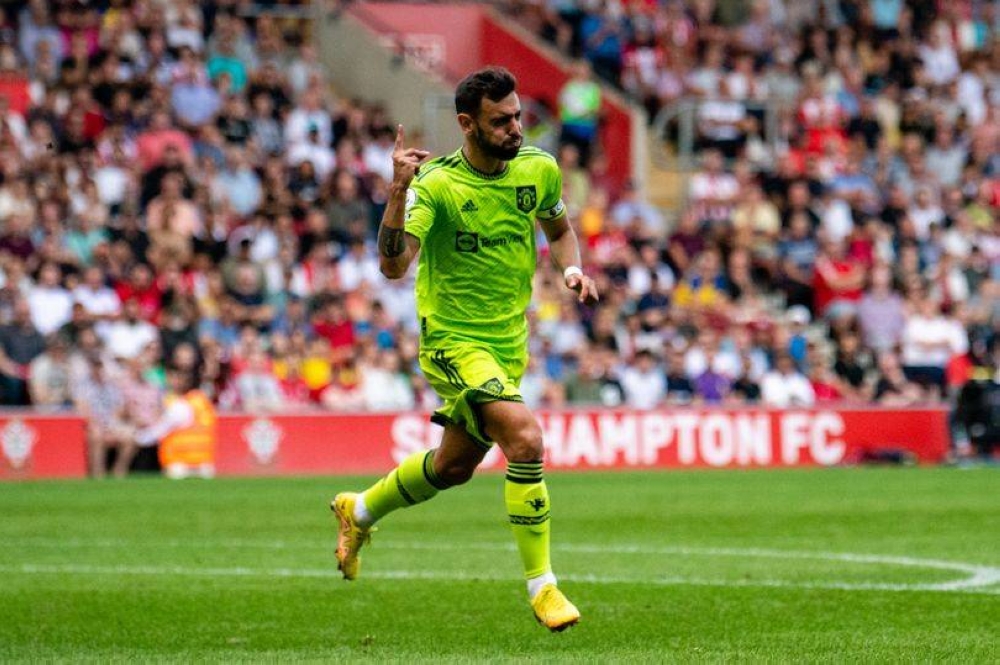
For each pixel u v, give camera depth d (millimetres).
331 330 57406
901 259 67500
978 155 78312
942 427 59625
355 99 73875
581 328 60594
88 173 59906
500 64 78875
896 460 57844
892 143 81312
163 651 18422
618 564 26812
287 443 52781
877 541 30375
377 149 68438
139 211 60500
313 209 61844
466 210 19359
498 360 19641
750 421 57594
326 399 54500
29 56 65688
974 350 65000
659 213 74000
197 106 65250
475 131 19078
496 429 18719
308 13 75750
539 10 79688
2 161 58250
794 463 57906
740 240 68188
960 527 33031
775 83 79188
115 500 40219
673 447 56625
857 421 58781
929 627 19688
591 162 73000
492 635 19500
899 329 64562
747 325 61844
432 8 78688
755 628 19750
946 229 72750
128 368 51906
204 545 30000
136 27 66938
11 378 51312
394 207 18359
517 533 18422
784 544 29938
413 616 21109
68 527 33406
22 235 56125
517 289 19828
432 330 19656
